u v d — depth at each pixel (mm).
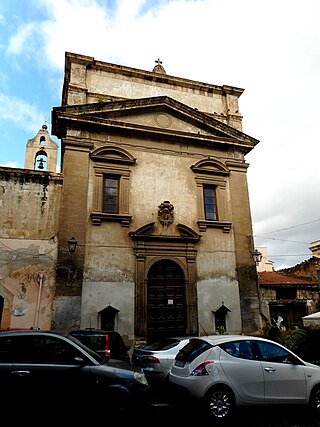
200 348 7426
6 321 12766
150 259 15141
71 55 17219
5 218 13930
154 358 8953
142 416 5938
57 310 13133
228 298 15719
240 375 7055
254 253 16688
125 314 14031
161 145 17016
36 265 13688
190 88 19766
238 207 17391
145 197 15945
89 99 17141
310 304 20953
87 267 14086
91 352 6473
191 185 17016
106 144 15953
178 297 15273
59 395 5672
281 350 7691
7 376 5609
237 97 20609
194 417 7195
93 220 14656
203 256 16016
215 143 17938
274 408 7746
